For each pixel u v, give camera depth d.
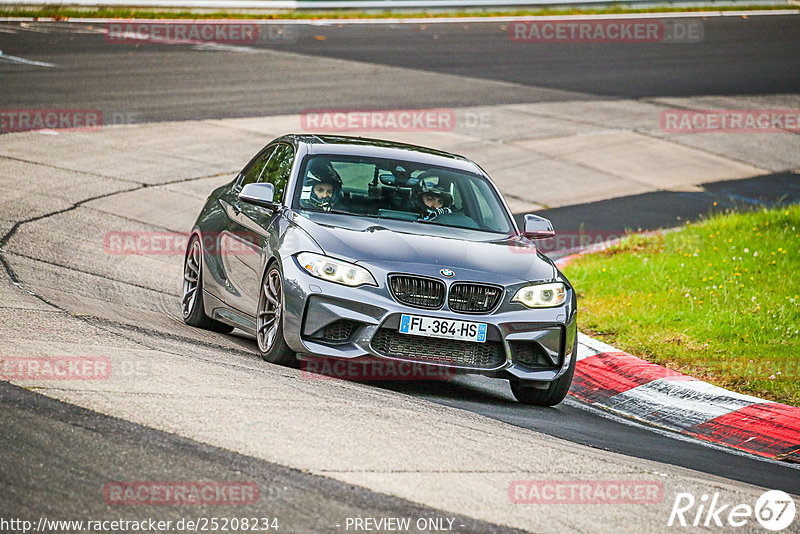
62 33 98.88
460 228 27.56
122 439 17.09
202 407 19.39
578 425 24.52
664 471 20.14
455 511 15.66
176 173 56.66
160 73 83.88
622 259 44.88
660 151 74.94
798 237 47.53
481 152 68.94
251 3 121.75
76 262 37.09
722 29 134.62
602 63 107.94
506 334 24.64
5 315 25.28
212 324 31.09
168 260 41.03
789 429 25.39
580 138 76.06
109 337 24.81
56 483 15.04
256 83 83.56
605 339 33.81
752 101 94.00
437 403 23.91
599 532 15.62
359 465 17.23
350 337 24.17
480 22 131.25
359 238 25.25
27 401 18.48
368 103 79.81
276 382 22.50
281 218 26.72
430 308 24.16
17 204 45.62
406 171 29.05
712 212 59.41
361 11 129.12
